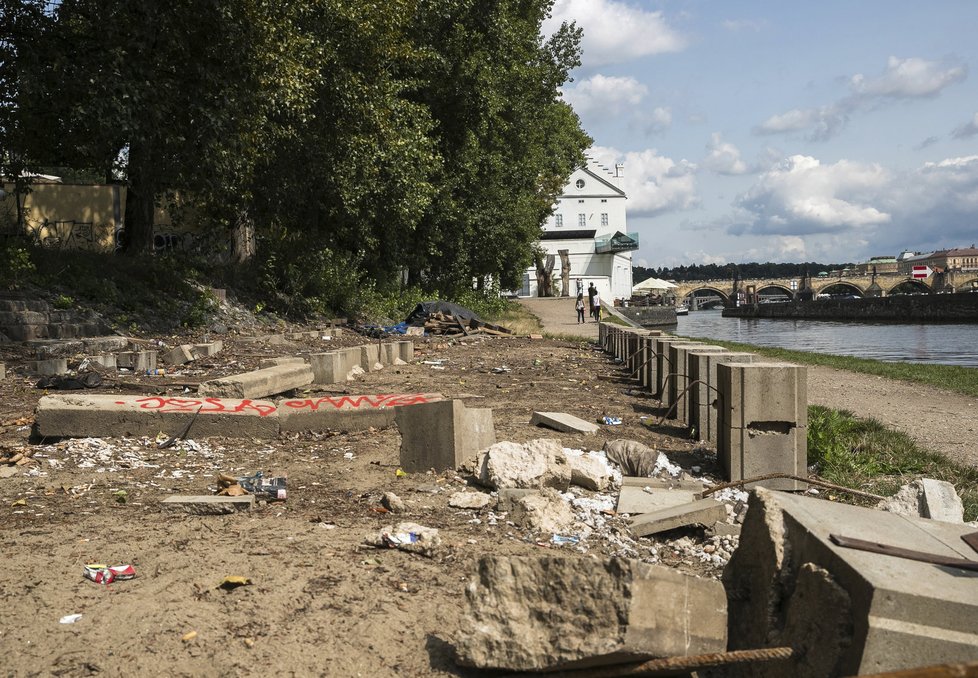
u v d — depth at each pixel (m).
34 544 5.08
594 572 3.38
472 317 29.97
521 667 3.38
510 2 36.09
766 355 24.84
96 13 17.61
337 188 26.09
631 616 3.28
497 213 41.03
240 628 3.89
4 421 9.27
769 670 3.13
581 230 100.06
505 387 13.91
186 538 5.21
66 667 3.54
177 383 12.14
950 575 2.87
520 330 32.44
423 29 32.19
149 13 17.30
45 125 19.08
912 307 85.00
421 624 3.96
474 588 3.56
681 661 3.09
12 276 16.38
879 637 2.67
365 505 6.21
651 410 11.55
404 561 4.82
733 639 3.49
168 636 3.80
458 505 6.16
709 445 8.97
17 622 3.93
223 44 18.50
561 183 57.19
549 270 82.88
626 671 3.25
